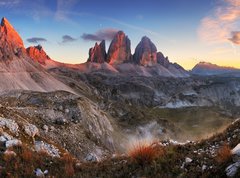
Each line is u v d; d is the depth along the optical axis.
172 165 10.20
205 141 12.86
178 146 12.41
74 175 11.04
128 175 10.34
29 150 13.64
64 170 11.59
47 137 48.47
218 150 10.66
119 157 13.48
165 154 11.27
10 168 11.06
